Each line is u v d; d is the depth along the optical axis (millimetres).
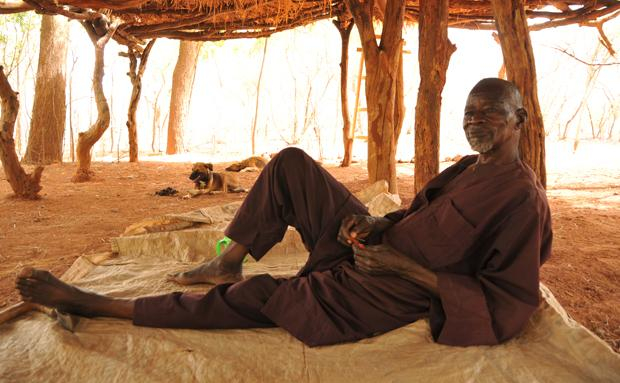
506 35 4316
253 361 2229
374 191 4957
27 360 2217
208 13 9641
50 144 14969
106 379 2092
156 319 2465
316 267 2650
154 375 2107
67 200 7777
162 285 3195
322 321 2377
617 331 2893
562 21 9703
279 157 2676
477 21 10961
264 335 2445
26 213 6594
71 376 2117
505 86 2287
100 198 8031
